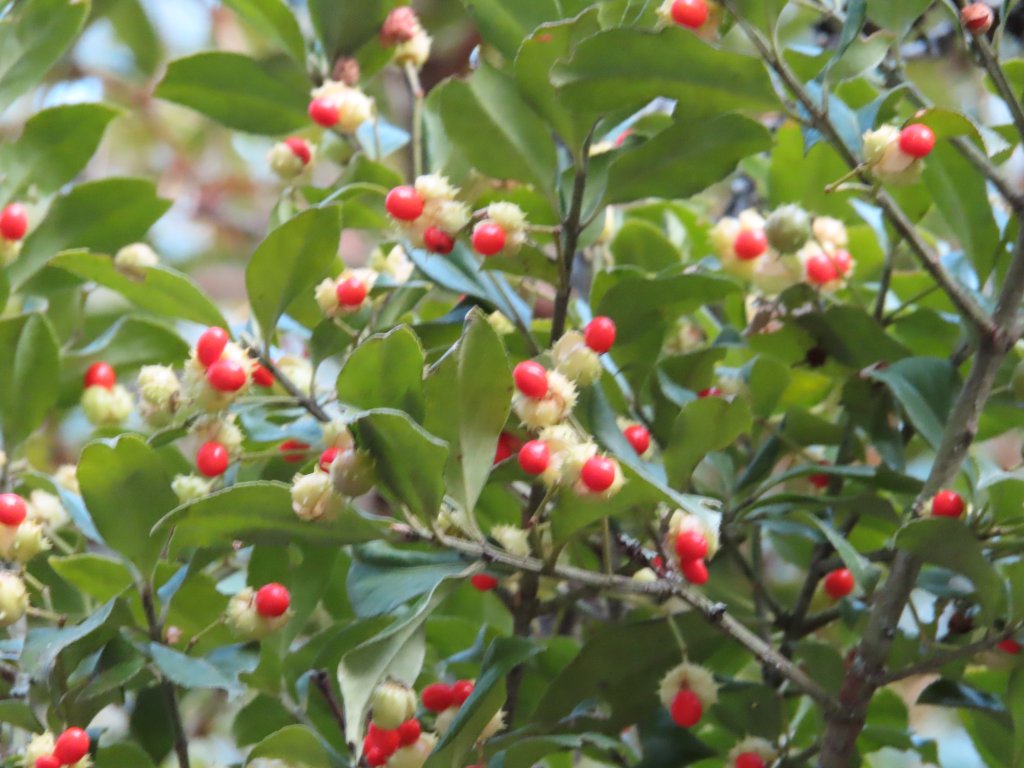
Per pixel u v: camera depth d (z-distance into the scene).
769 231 1.27
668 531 1.24
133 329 1.34
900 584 1.25
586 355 1.23
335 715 1.27
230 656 1.25
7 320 1.29
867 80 1.30
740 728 1.28
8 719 1.25
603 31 1.23
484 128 1.26
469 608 1.33
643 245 1.34
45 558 1.30
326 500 1.21
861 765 1.29
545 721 1.26
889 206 1.24
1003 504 1.24
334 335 1.27
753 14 1.24
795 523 1.28
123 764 1.27
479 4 1.27
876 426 1.28
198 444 1.26
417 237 1.25
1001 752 1.28
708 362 1.28
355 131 1.34
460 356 1.21
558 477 1.21
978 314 1.24
